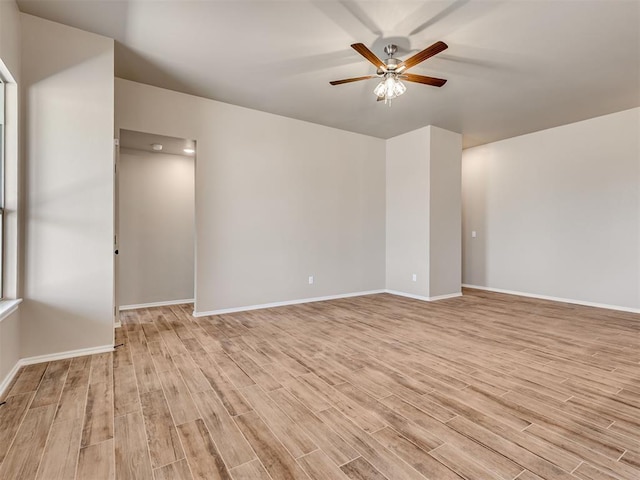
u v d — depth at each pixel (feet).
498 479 4.86
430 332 12.00
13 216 8.46
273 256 15.94
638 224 15.10
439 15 8.57
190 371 8.61
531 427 6.17
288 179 16.33
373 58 8.82
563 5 8.16
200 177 13.98
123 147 15.19
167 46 10.13
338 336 11.52
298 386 7.80
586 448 5.57
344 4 8.16
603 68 11.32
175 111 13.35
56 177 9.11
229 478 4.90
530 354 9.81
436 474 4.97
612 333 11.90
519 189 19.33
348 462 5.24
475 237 21.65
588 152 16.56
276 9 8.37
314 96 13.70
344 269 18.43
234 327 12.56
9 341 7.88
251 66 11.28
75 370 8.57
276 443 5.71
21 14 8.67
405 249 18.83
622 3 8.07
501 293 19.79
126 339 11.10
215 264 14.43
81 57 9.38
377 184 19.71
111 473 4.99
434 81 9.87
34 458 5.30
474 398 7.25
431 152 17.47
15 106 8.48
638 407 6.86
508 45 9.92
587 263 16.65
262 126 15.49
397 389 7.66
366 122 16.96
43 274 8.99
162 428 6.13
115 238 12.64
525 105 14.64
